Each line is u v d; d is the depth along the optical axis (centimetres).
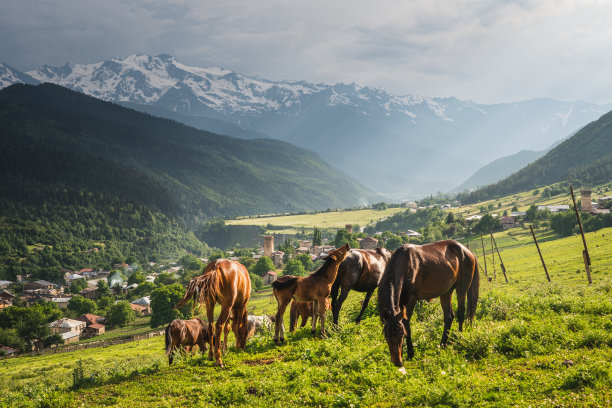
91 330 13525
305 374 1117
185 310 12194
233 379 1184
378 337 1441
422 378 978
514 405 806
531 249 13938
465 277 1231
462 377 946
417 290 1133
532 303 1555
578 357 980
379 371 1077
